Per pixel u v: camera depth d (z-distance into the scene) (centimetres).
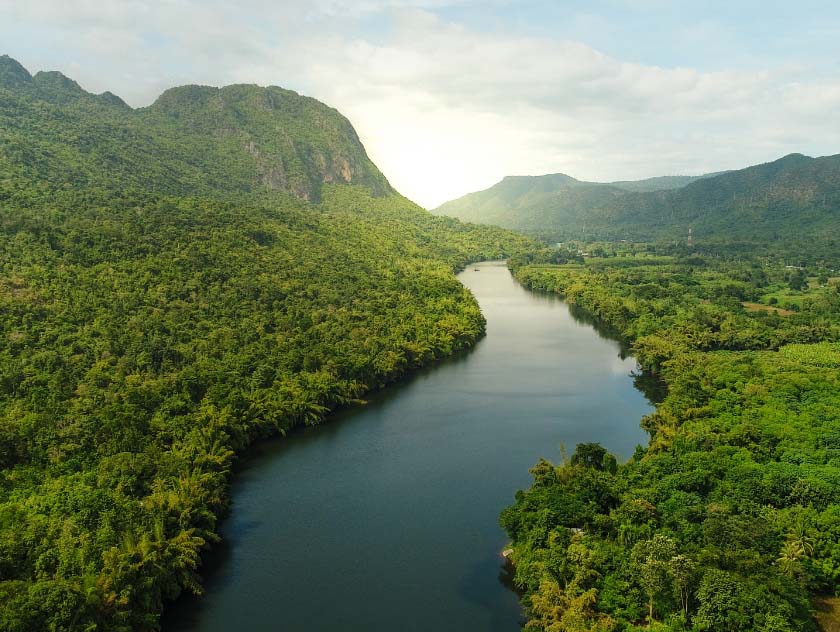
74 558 7550
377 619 7919
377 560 9206
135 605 7475
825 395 13762
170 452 10906
